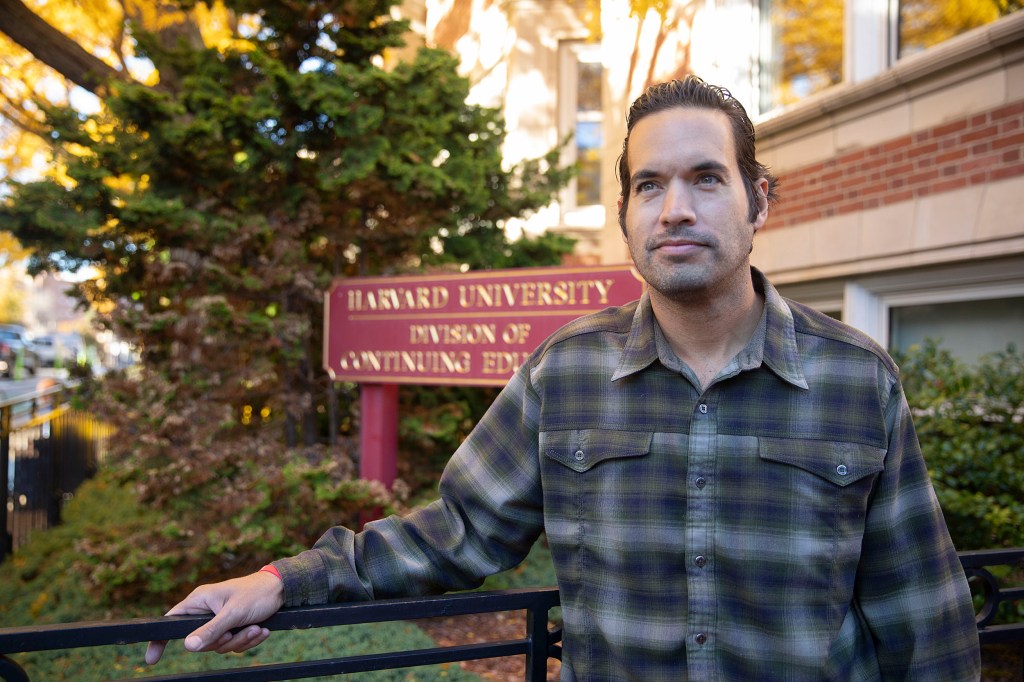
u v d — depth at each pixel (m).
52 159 4.00
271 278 4.13
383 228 4.53
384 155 4.09
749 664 1.17
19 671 1.16
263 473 3.82
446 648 1.44
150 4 6.30
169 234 4.07
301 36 4.41
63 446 6.34
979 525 3.14
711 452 1.20
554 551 1.30
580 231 8.25
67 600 3.94
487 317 3.81
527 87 8.44
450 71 4.62
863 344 1.21
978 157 3.99
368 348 4.14
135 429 3.91
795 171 5.24
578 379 1.30
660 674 1.21
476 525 1.39
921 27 4.48
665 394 1.24
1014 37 3.73
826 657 1.15
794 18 5.33
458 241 5.11
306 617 1.28
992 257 3.99
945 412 3.51
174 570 3.67
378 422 4.17
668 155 1.20
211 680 1.29
